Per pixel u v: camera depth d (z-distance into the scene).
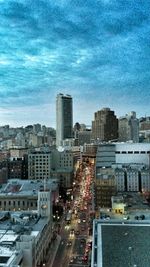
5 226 189.00
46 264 175.25
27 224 194.38
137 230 126.88
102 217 167.50
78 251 193.88
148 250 105.31
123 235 120.81
